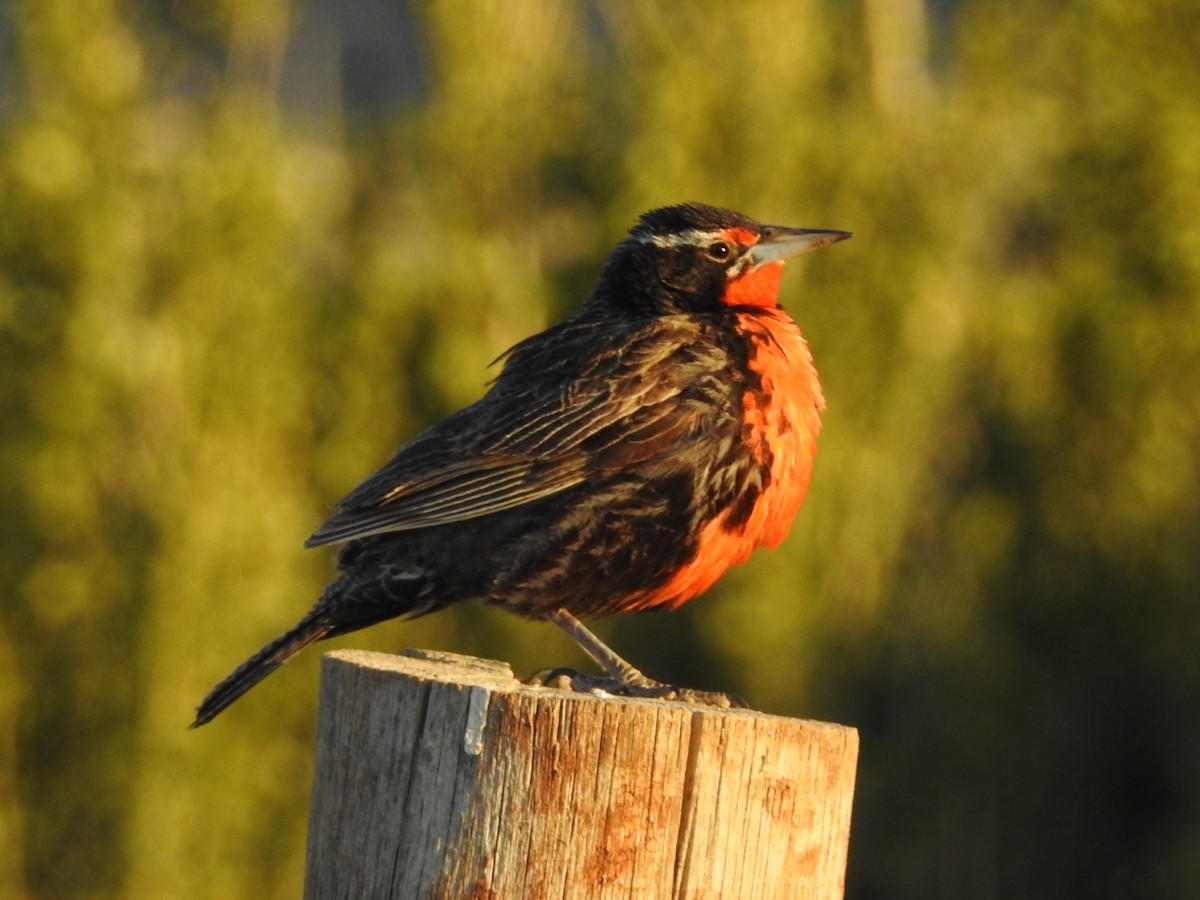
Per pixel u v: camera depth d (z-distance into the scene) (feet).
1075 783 53.21
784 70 47.52
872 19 50.21
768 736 16.80
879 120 49.70
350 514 24.20
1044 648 53.36
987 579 52.95
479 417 25.08
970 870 52.70
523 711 16.55
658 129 46.70
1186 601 51.98
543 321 48.60
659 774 16.55
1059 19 52.80
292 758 46.39
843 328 49.24
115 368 43.60
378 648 47.67
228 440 45.06
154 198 45.14
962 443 53.98
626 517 24.26
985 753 52.42
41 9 43.68
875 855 52.60
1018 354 53.67
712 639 48.26
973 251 53.11
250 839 45.78
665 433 24.29
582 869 16.44
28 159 43.14
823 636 49.34
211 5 46.06
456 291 47.85
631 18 47.75
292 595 45.78
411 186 50.06
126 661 43.93
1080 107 53.26
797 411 24.99
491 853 16.48
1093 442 53.16
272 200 45.21
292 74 58.44
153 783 43.80
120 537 44.16
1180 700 51.96
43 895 44.78
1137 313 52.26
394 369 48.24
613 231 47.21
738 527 24.76
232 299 45.09
